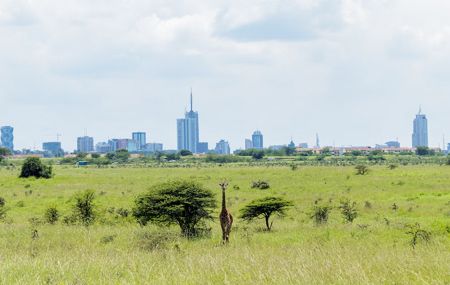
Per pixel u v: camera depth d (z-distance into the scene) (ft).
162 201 99.40
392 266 50.93
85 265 56.39
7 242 85.81
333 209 144.46
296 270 49.14
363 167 312.71
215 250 73.10
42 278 48.29
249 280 45.09
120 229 106.42
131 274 48.75
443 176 275.59
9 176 314.76
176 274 49.78
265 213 109.40
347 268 48.67
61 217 128.88
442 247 70.49
